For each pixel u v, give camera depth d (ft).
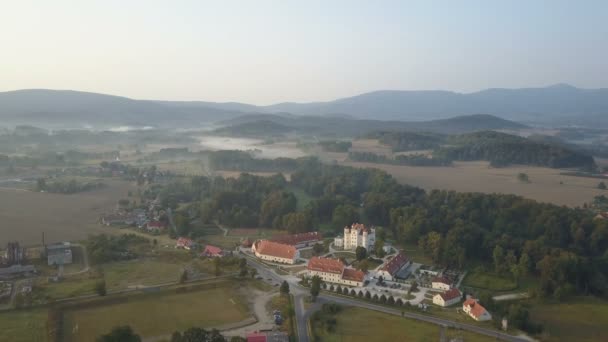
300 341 533.96
